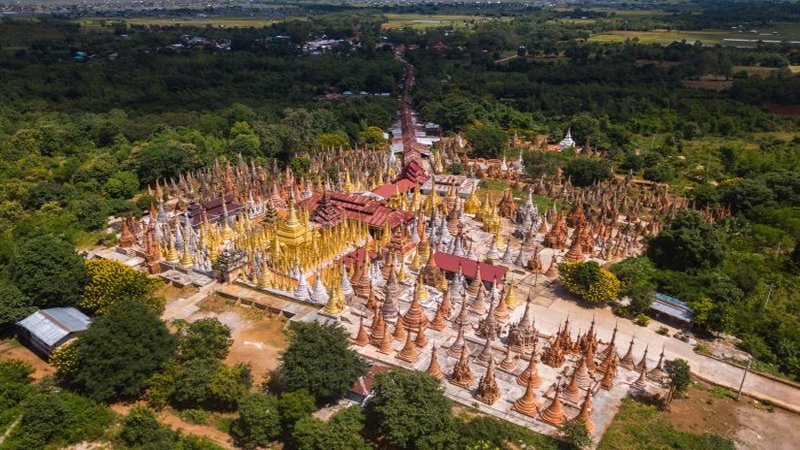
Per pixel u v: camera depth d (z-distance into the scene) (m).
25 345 82.94
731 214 136.62
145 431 63.81
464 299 84.38
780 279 105.31
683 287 95.75
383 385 64.31
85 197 127.56
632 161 173.62
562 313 93.44
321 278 95.12
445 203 133.88
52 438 64.81
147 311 74.06
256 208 125.56
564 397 72.00
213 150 166.12
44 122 178.25
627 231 118.50
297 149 176.50
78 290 85.38
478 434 61.44
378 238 112.19
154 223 114.38
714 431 69.69
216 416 69.44
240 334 84.69
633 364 79.38
